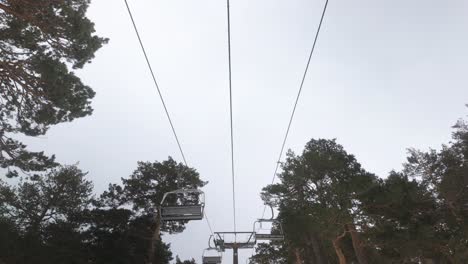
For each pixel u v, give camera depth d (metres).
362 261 35.25
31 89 19.22
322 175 37.16
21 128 21.50
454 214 35.72
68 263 36.16
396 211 34.53
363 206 34.78
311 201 36.12
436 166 40.28
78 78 20.33
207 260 35.59
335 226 33.81
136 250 41.16
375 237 36.47
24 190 41.50
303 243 47.03
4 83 19.25
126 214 41.75
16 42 19.36
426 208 35.88
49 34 18.91
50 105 20.39
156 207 42.41
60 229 38.84
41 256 33.81
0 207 39.31
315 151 38.12
